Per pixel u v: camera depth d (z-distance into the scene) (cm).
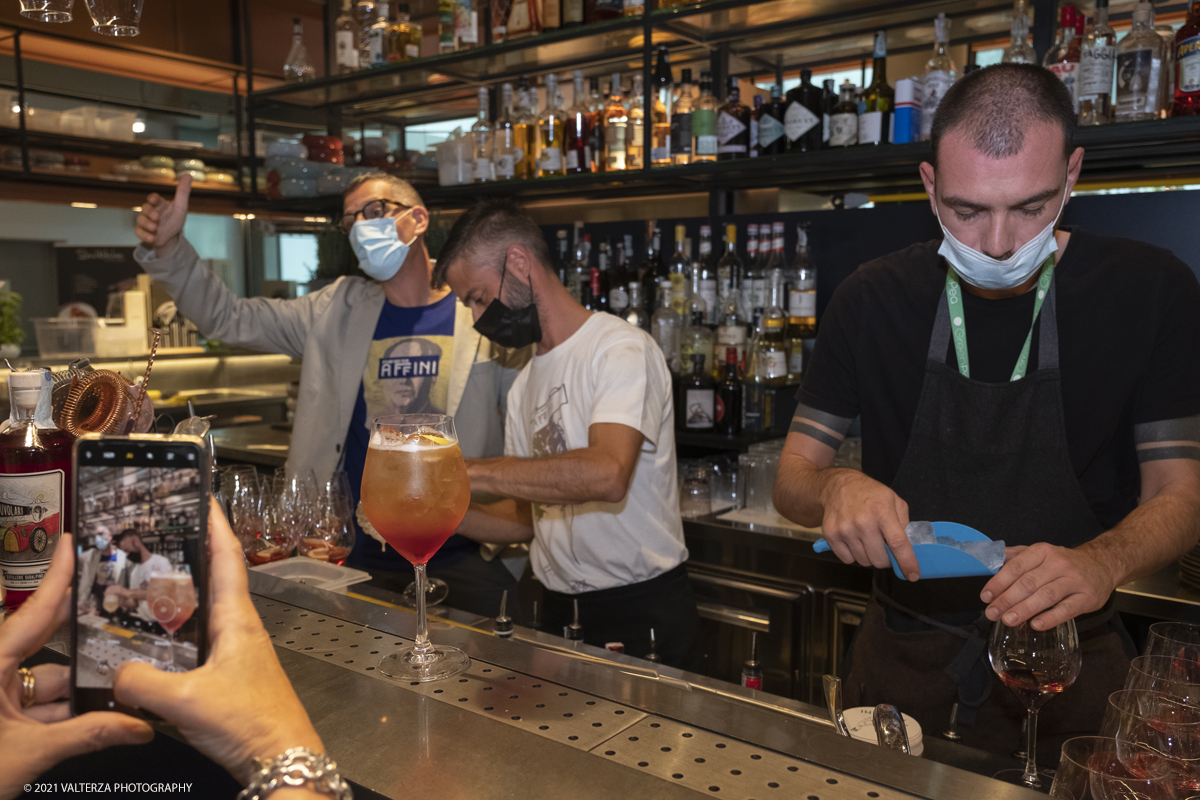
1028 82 104
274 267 448
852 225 251
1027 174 103
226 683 44
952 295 128
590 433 152
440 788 56
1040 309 123
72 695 47
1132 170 228
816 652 214
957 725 126
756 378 250
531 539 184
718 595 227
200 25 389
